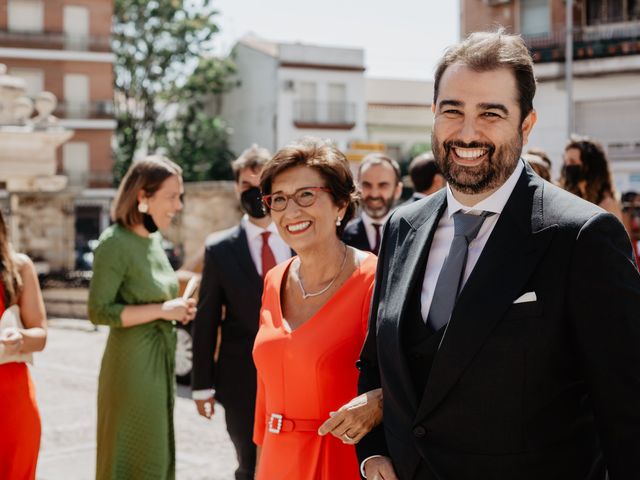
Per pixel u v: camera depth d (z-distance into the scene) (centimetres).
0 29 3878
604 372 193
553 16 2684
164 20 4112
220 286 425
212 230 1275
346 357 278
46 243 1988
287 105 4028
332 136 4100
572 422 209
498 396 203
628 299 195
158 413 428
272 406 289
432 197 246
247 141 4278
